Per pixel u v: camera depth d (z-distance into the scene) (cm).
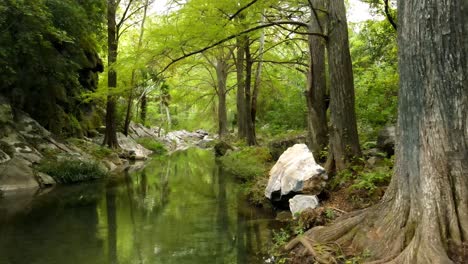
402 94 503
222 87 2962
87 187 1268
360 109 1363
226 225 792
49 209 962
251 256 612
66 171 1347
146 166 1884
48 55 1432
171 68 1123
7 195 1105
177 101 3228
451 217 439
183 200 1061
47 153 1407
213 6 859
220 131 2992
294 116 2105
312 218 654
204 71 3406
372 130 1289
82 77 2039
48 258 620
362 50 1591
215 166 1830
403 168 498
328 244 535
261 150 1501
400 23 507
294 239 590
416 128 478
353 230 539
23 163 1247
